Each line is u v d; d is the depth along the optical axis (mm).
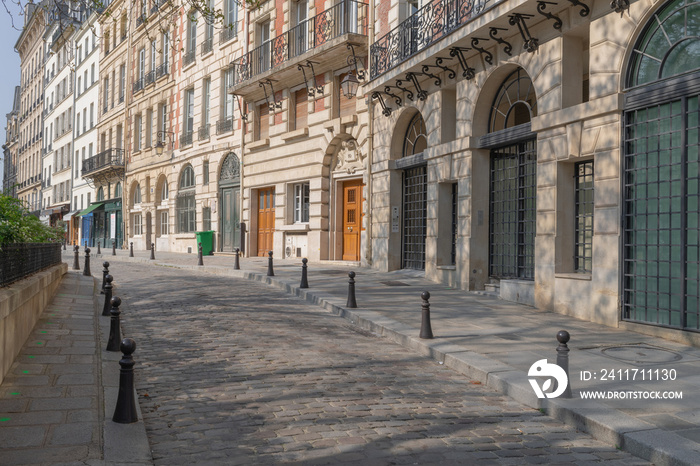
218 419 4777
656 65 8281
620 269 8547
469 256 12484
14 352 6188
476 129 12547
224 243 25625
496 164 12586
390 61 15328
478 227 12570
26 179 64750
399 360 7043
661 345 7332
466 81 12773
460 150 12812
